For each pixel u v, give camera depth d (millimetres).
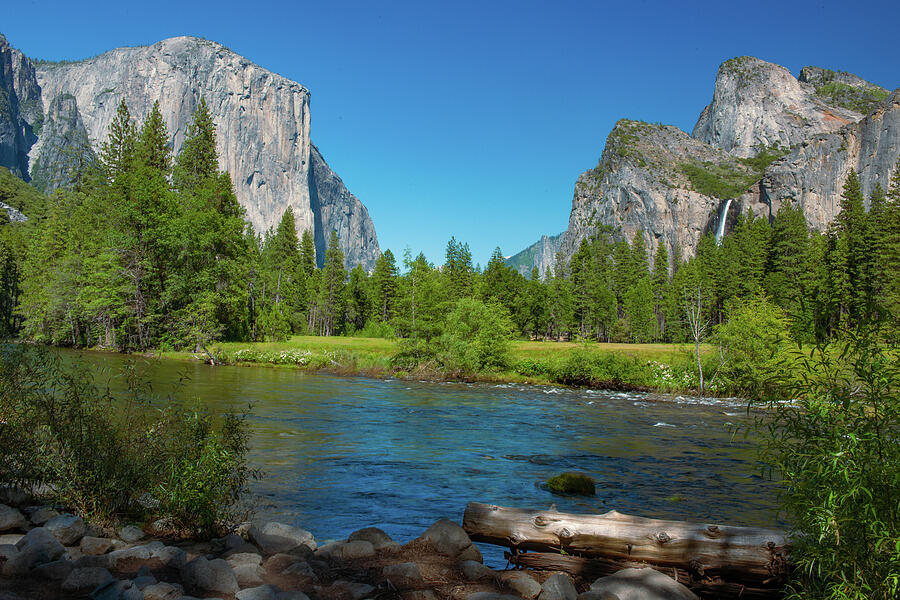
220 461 6492
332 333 117562
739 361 32312
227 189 68250
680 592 4820
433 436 16109
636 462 13211
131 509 6723
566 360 38781
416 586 4961
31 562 4746
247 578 4930
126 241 47594
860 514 3850
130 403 8062
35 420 6852
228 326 55969
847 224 85688
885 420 4129
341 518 7957
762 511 8992
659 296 107062
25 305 51469
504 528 6332
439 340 40969
